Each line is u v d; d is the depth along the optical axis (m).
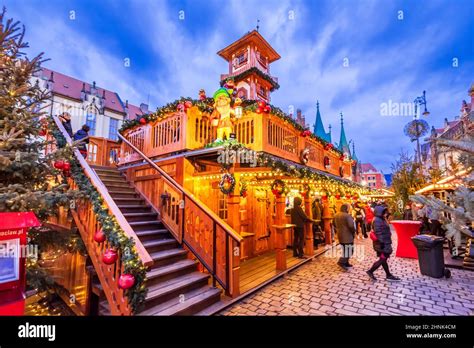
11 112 3.62
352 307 4.00
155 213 6.04
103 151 9.67
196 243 4.97
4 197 2.95
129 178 7.38
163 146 6.70
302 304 4.13
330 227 10.16
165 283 4.15
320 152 9.88
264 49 12.73
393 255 7.92
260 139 5.85
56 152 3.91
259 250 8.07
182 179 5.85
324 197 9.58
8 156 3.26
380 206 5.59
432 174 11.91
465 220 1.61
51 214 3.94
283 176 6.09
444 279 5.40
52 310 5.38
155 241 5.11
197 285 4.38
